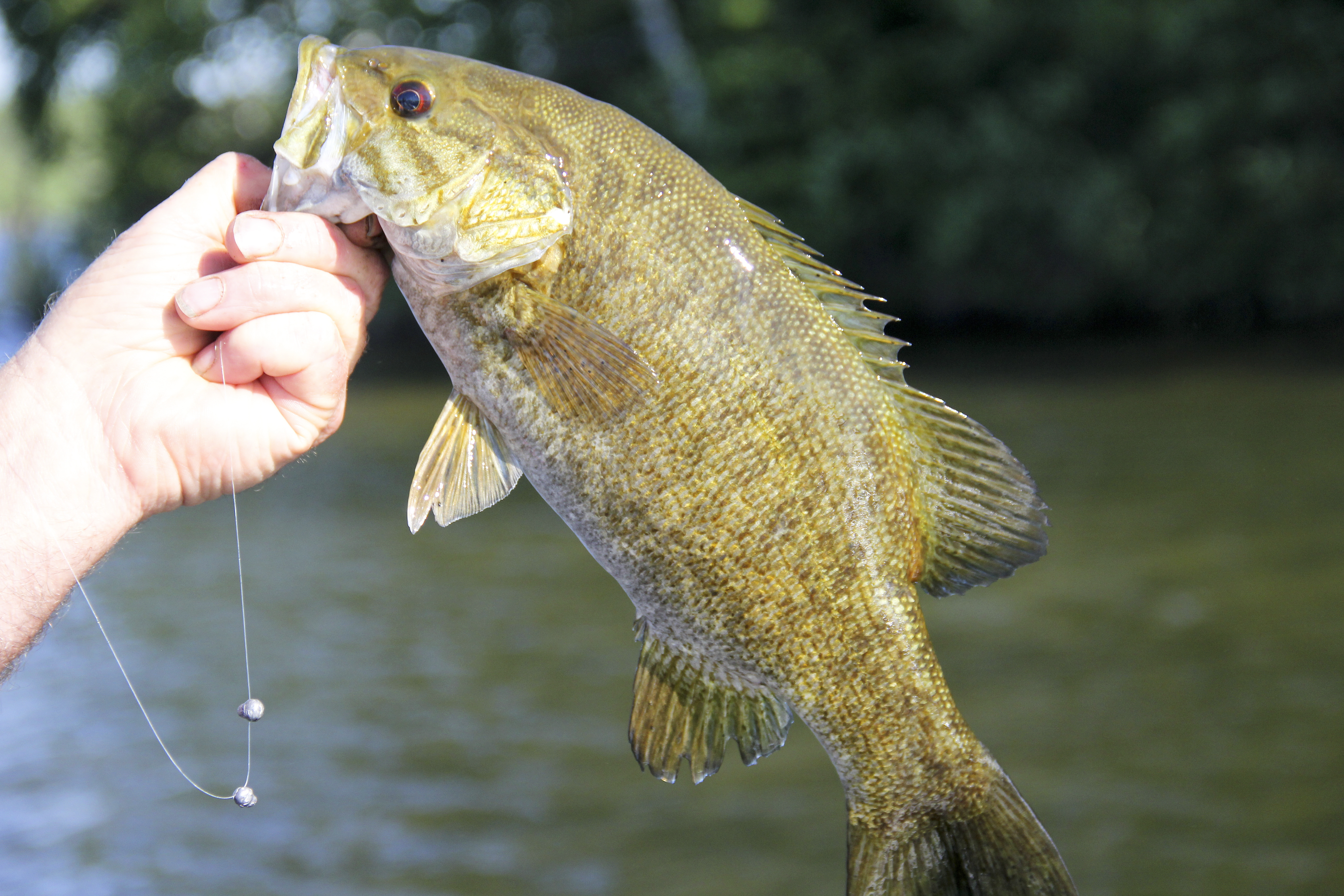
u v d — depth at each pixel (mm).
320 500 3500
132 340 734
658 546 831
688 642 852
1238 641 2027
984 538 870
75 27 7461
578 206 814
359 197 801
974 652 2041
